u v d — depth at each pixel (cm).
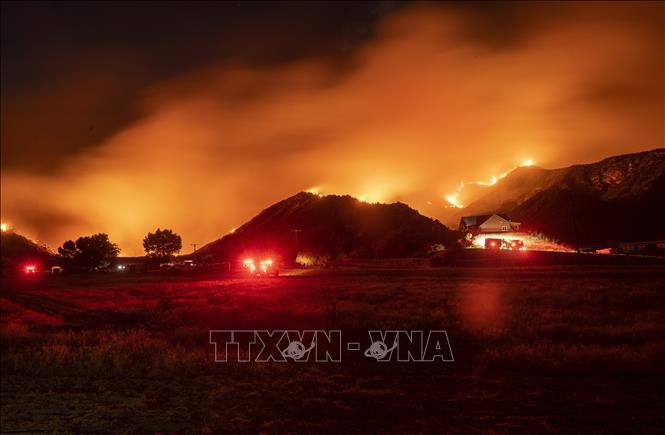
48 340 2353
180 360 1688
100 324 3042
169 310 3453
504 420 1093
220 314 2998
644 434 988
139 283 7100
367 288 4512
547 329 2036
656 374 1427
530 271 5547
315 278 6406
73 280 8162
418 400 1261
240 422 1138
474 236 9931
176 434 1086
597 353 1546
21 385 1520
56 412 1255
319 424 1106
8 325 2886
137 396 1374
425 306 3011
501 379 1433
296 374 1549
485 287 4031
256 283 5956
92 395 1396
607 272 4872
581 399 1224
